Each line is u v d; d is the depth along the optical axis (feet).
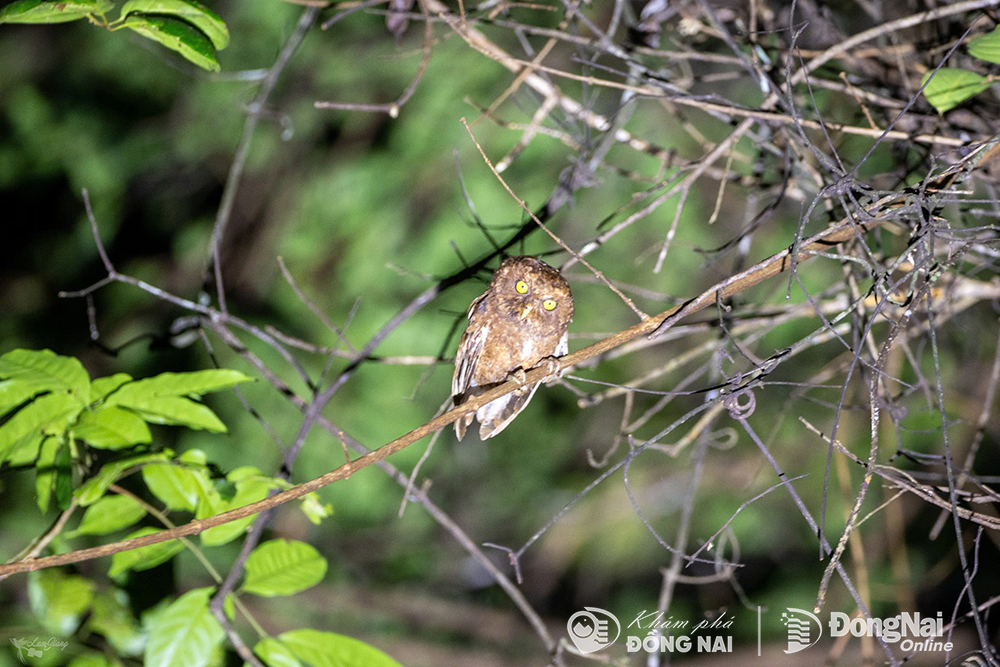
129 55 50.60
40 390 17.99
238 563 18.83
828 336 19.21
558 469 54.24
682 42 26.53
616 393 22.71
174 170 51.65
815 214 21.44
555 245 45.50
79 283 51.75
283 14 46.24
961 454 35.35
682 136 42.32
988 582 42.96
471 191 45.52
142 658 19.45
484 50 21.52
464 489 53.67
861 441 43.73
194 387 18.39
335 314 47.37
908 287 19.85
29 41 52.37
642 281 47.55
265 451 45.68
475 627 48.96
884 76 23.47
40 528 39.09
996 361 20.08
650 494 51.75
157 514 17.67
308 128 48.03
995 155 19.08
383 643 46.29
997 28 16.56
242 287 48.96
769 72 21.91
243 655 16.98
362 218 47.26
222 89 47.55
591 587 51.34
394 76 46.09
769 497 48.29
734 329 23.77
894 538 30.73
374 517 50.31
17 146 52.54
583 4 24.31
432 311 46.96
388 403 47.09
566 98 23.31
